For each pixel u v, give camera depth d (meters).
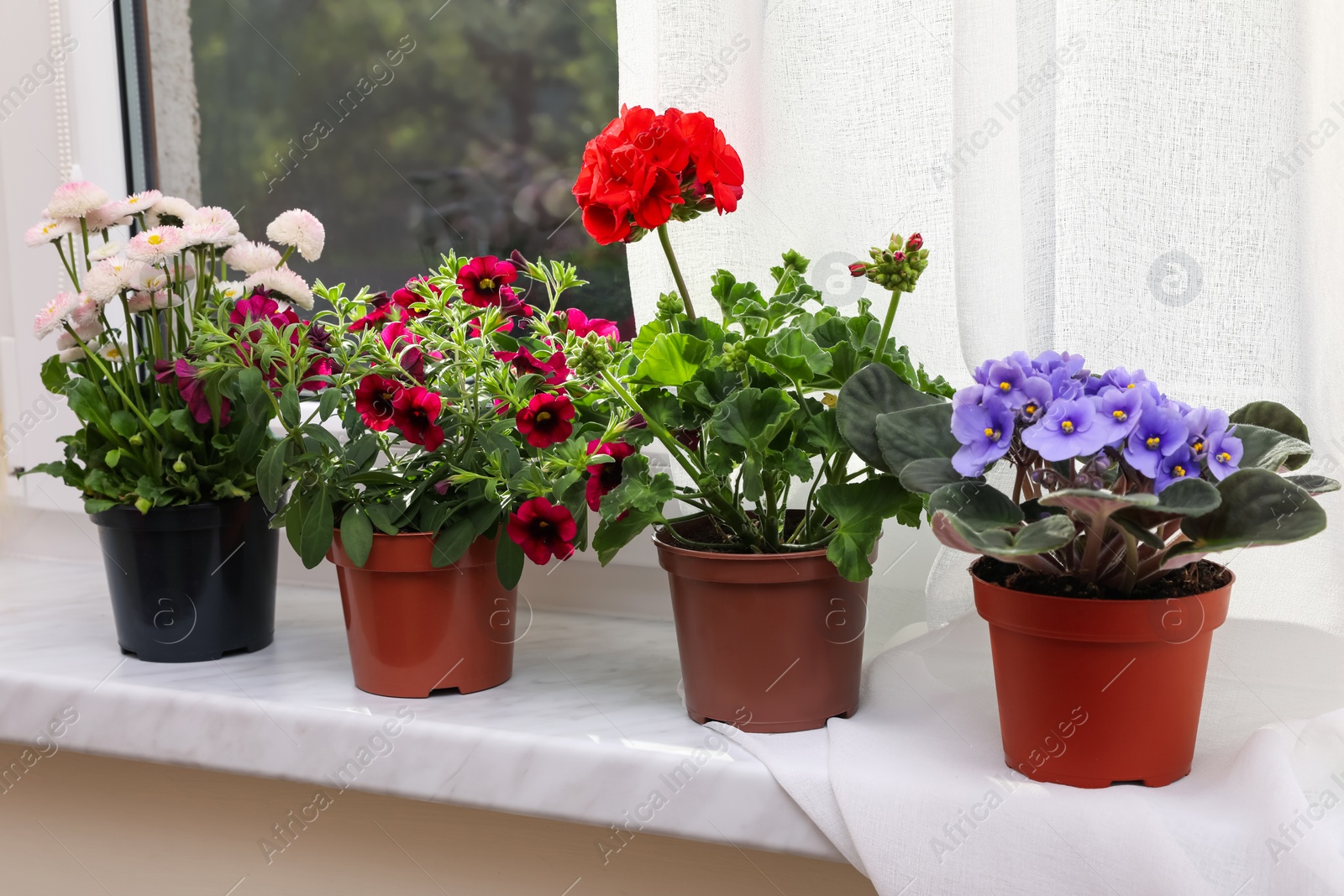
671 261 0.88
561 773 0.87
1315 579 0.87
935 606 0.95
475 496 0.93
